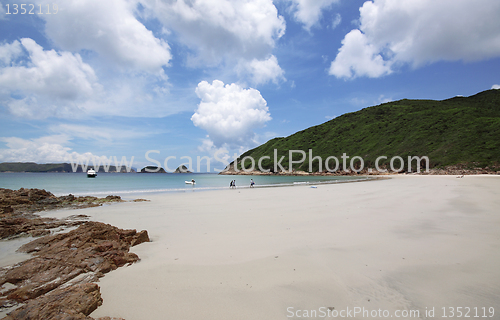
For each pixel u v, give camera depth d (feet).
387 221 26.23
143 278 13.26
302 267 14.21
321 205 40.14
